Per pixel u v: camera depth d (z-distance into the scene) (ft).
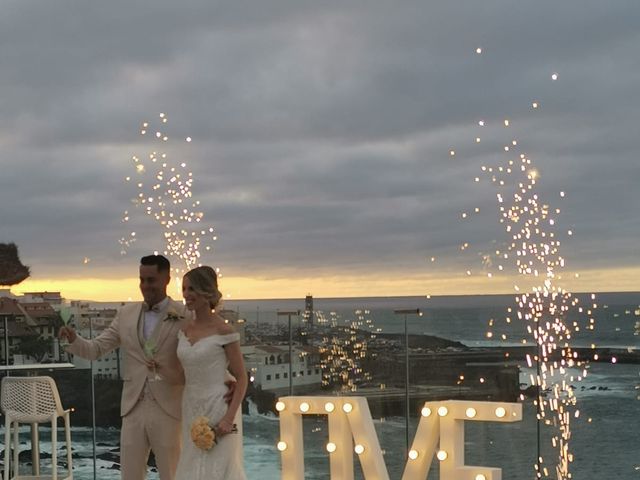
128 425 17.67
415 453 17.76
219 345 16.99
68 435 22.90
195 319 17.30
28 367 23.67
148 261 17.71
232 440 17.02
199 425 16.74
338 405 18.72
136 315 17.78
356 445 18.44
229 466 16.94
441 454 17.30
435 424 17.67
